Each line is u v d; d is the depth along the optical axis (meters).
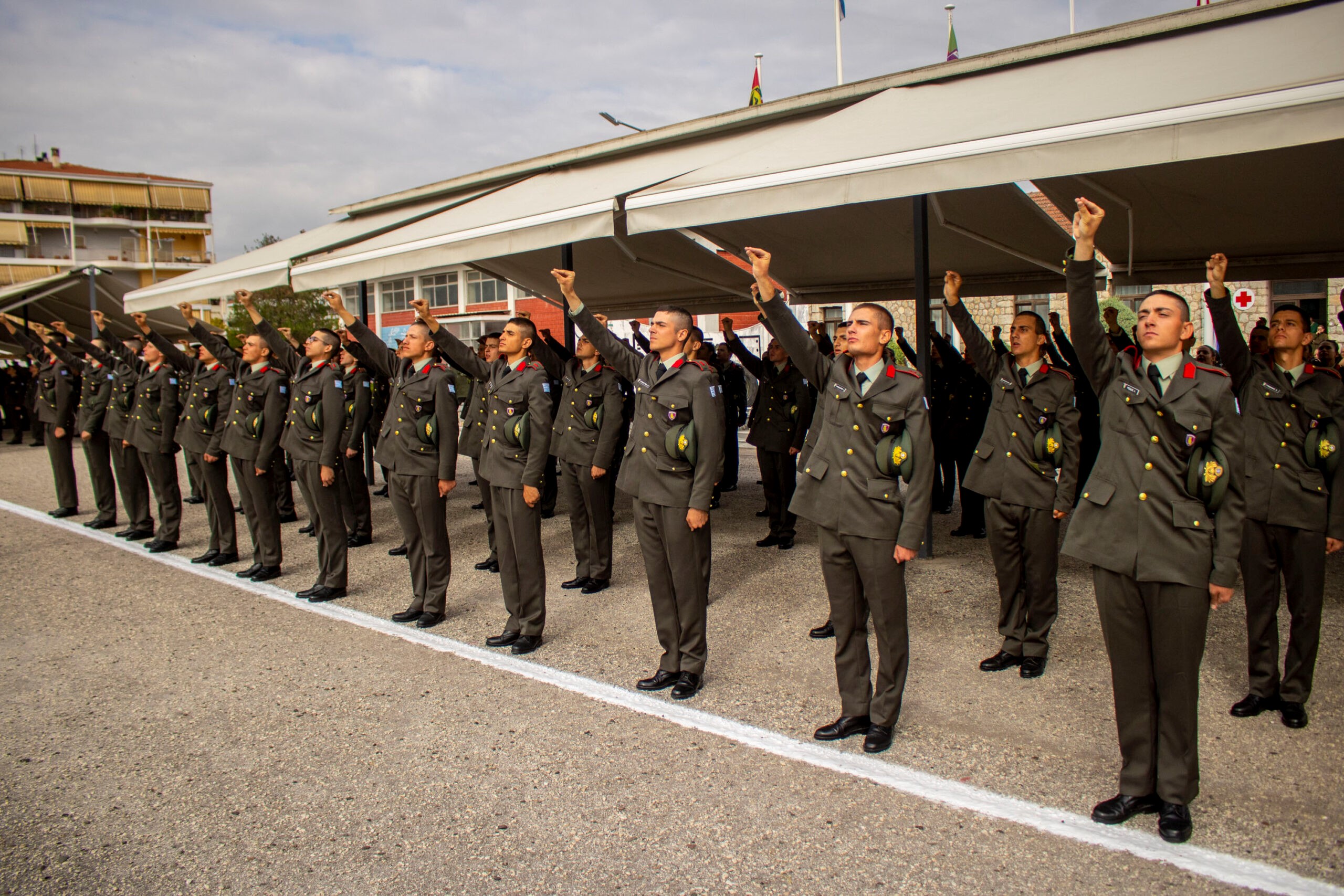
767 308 3.41
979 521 7.09
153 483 7.20
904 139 4.61
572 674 4.26
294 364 5.98
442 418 5.02
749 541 7.07
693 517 3.85
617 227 5.45
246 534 7.86
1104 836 2.72
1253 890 2.43
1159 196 6.22
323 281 7.66
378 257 7.07
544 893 2.54
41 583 6.21
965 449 7.12
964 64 5.74
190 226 56.41
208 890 2.62
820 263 9.30
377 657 4.58
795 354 3.50
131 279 54.56
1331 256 8.00
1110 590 2.82
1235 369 3.65
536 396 4.54
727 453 9.72
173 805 3.12
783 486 6.75
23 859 2.80
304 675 4.34
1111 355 3.00
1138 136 3.76
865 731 3.47
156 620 5.30
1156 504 2.73
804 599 5.37
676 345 4.07
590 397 5.75
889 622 3.30
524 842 2.81
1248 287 14.12
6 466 13.20
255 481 6.11
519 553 4.57
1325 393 3.44
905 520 3.21
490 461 4.64
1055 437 3.91
